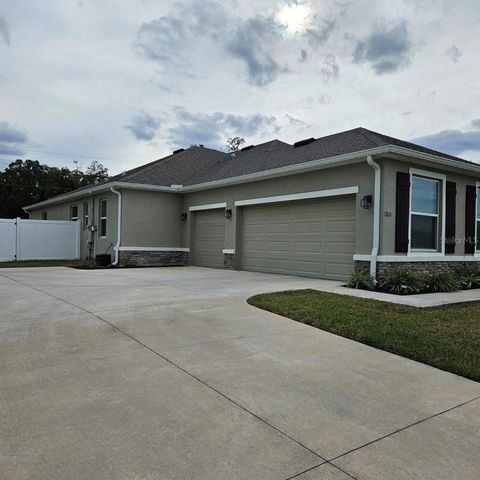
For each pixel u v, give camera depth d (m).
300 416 3.05
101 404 3.15
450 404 3.33
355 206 10.38
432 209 10.76
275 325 5.60
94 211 17.53
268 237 13.03
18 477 2.24
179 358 4.20
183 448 2.58
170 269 14.23
